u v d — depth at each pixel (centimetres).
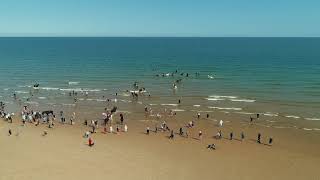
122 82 9812
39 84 9631
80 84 9569
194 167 4112
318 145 4909
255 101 7412
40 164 4025
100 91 8588
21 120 6178
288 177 3900
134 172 3903
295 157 4472
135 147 4753
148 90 8619
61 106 7238
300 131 5509
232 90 8525
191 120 6116
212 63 14375
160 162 4234
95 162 4153
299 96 7869
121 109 6881
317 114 6425
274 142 5031
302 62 14238
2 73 11812
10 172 3778
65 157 4291
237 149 4744
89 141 4762
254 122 5981
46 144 4784
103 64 14200
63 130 5528
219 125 5809
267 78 10219
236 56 17550
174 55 18525
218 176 3884
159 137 5212
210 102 7356
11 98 8031
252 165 4212
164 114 6500
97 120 6172
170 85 9275
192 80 10025
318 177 3909
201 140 5094
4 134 5256
